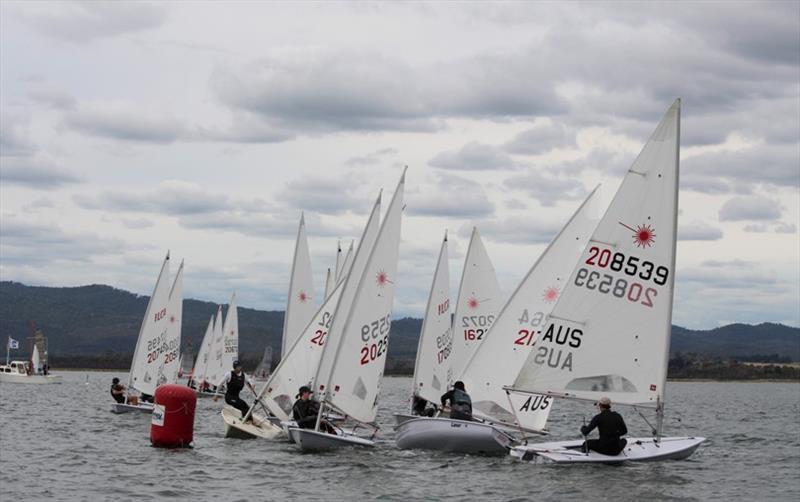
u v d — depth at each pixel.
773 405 91.94
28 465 27.08
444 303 41.53
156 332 53.31
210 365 73.44
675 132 26.75
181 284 57.38
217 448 30.95
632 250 26.91
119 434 37.34
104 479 24.44
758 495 24.47
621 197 27.03
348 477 25.00
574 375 27.08
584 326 27.06
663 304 26.70
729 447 38.22
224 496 22.25
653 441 28.55
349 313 29.92
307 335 35.06
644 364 26.78
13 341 118.25
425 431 29.73
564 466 26.70
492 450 29.34
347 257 47.19
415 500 22.11
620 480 24.77
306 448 29.72
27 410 53.81
